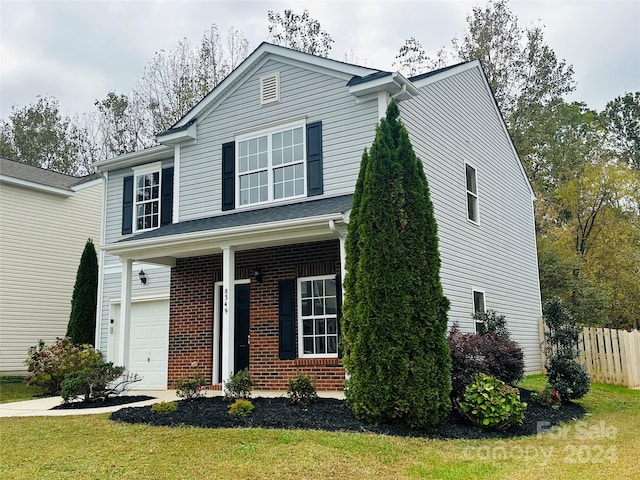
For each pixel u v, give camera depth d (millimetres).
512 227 16641
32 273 18875
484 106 15656
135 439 7004
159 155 15141
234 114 13055
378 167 8438
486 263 14180
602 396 12312
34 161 36375
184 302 12867
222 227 10727
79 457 6340
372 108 11141
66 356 13805
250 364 11555
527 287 17234
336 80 11711
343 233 9391
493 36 26469
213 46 27844
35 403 11352
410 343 7820
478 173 14586
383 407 7668
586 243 27906
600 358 14836
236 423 7617
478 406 8016
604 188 27344
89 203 21031
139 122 29125
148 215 15422
